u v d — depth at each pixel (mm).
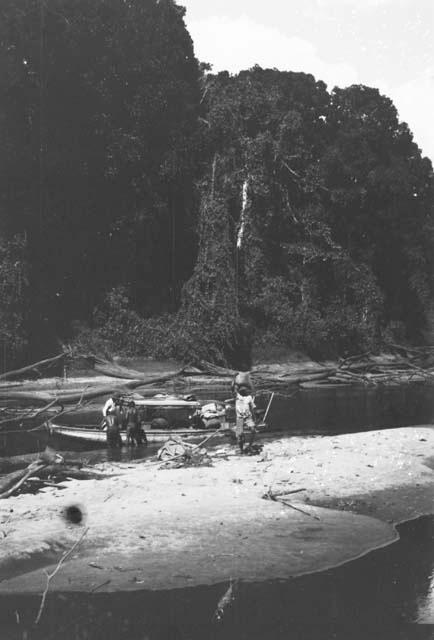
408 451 16094
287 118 57875
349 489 12180
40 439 21312
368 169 65250
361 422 24641
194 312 48594
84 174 49000
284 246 57344
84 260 50969
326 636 6125
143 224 51281
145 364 47250
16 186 46781
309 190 58531
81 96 48938
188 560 8227
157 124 52344
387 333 60906
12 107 46375
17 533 8961
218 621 6457
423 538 9414
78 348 45219
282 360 54094
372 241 67875
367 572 7949
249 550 8625
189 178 54188
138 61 50594
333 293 59938
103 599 7078
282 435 21109
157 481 12391
